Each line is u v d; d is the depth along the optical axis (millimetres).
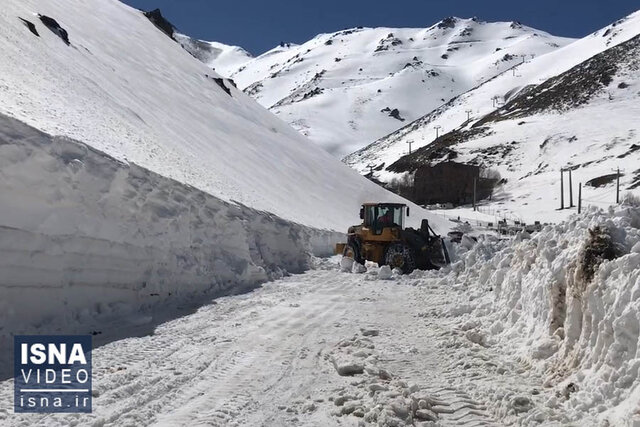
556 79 155000
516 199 83125
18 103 9836
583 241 5570
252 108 44375
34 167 7387
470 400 5129
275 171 32500
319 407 5035
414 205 46188
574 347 5238
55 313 7465
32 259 7160
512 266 8258
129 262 9266
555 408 4609
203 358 6441
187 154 20828
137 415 4590
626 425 3854
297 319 9062
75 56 22641
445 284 13281
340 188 39219
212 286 11625
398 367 6250
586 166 89938
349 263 17500
